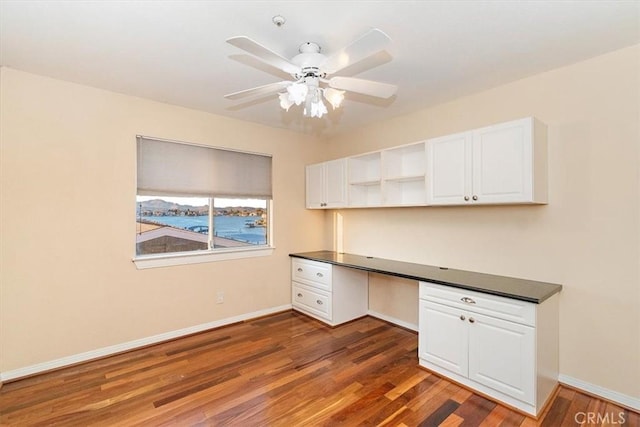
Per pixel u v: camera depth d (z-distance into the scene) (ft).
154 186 10.16
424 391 7.47
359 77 8.25
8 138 7.88
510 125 7.50
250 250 12.32
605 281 7.09
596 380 7.22
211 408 6.82
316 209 14.55
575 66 7.48
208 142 11.26
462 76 8.21
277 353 9.43
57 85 8.50
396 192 11.13
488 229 9.06
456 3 5.35
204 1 5.28
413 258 11.06
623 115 6.85
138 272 9.86
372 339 10.47
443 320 8.05
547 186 7.86
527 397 6.55
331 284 11.60
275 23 5.89
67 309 8.67
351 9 5.49
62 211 8.59
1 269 7.82
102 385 7.72
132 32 6.25
